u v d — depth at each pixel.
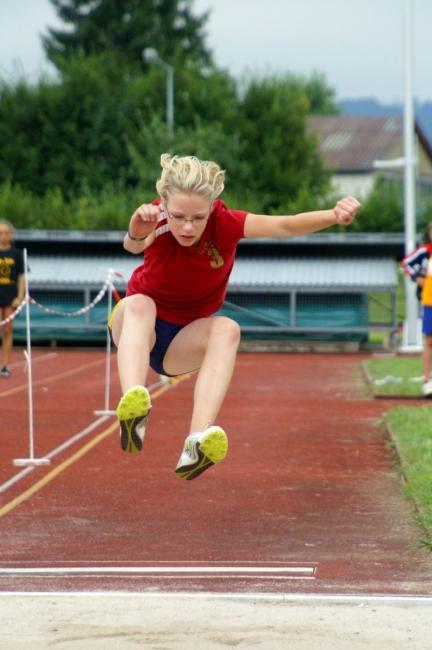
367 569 10.79
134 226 7.94
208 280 8.34
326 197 74.06
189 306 8.48
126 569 10.70
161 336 8.57
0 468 16.58
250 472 16.30
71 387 28.67
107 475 16.02
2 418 22.20
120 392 27.44
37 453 17.91
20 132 79.81
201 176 7.88
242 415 22.75
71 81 80.69
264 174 76.81
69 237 44.66
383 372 31.33
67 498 14.42
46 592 9.84
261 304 44.12
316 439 19.47
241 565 10.94
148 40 112.81
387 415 21.36
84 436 19.77
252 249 45.12
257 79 80.50
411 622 8.95
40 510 13.68
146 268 8.38
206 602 9.54
